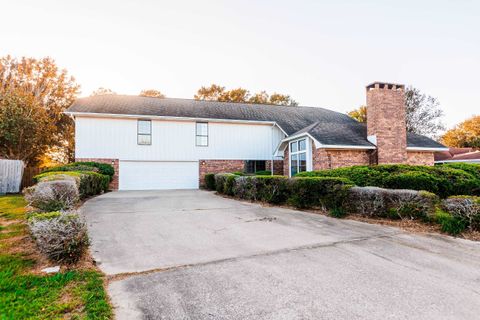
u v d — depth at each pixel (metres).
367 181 8.89
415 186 8.11
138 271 3.80
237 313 2.68
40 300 2.83
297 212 8.41
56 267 3.79
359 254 4.47
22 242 4.92
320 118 22.34
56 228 3.92
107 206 9.67
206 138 19.39
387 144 12.93
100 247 4.90
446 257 4.29
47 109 26.42
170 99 22.08
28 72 25.98
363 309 2.72
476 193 8.21
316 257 4.35
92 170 14.52
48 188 5.66
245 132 20.22
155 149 18.25
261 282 3.40
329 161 12.62
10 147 19.09
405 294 3.04
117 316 2.62
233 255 4.49
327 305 2.81
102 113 16.97
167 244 5.14
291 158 16.30
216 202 10.84
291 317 2.59
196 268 3.91
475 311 2.68
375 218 7.07
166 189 18.25
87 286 3.20
